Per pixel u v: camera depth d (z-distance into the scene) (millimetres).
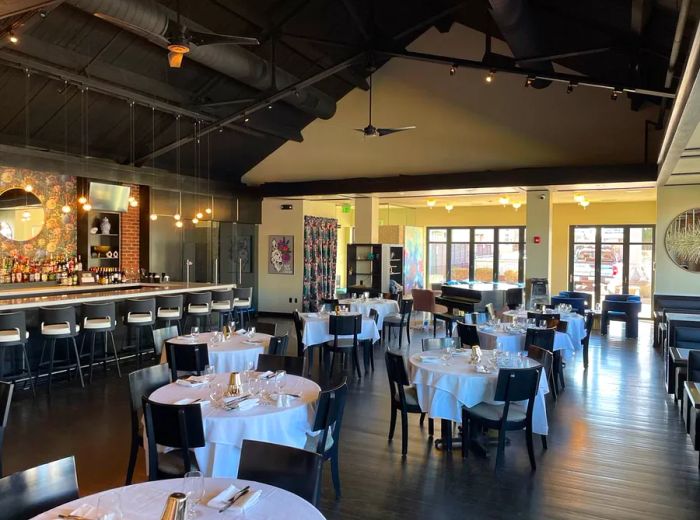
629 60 6410
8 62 6020
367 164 10508
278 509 1909
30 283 8047
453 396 3996
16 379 6059
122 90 6977
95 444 4383
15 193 8125
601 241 13320
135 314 7156
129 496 2020
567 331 6441
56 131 7629
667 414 5281
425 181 9898
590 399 5809
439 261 15586
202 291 8570
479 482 3711
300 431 3158
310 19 7707
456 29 9328
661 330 8469
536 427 4160
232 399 3242
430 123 9859
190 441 2826
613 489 3627
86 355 6840
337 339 6734
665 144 5852
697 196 8836
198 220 10375
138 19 4789
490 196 11680
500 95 9289
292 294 12031
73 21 5992
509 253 14734
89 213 8922
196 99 8078
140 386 3598
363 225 11453
